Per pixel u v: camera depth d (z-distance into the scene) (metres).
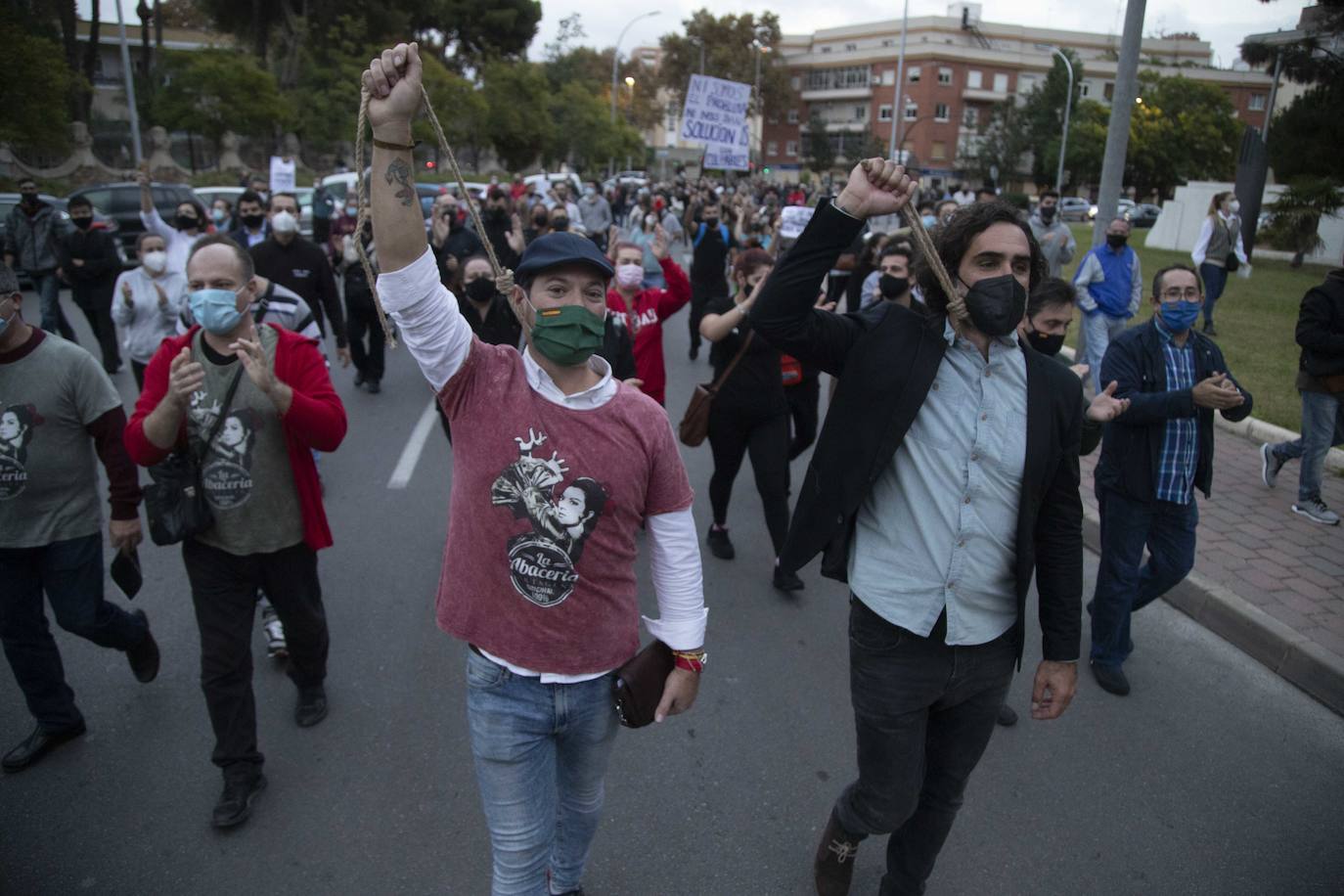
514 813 2.16
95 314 9.54
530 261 1.99
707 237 10.87
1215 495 6.58
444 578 2.16
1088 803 3.38
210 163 35.50
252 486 3.12
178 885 2.85
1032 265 2.27
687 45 79.50
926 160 78.38
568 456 2.02
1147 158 58.53
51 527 3.22
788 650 4.41
